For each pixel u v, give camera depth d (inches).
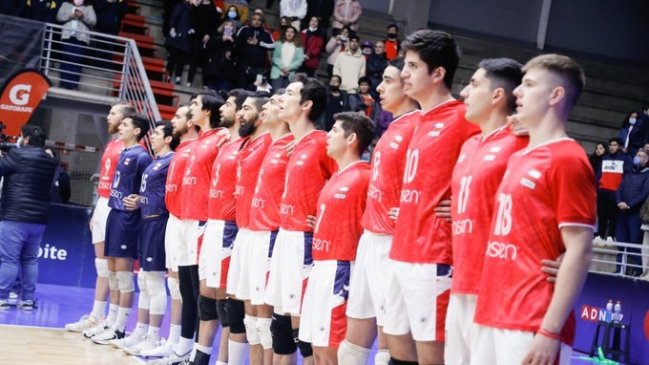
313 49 659.4
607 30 885.8
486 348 148.5
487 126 166.7
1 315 396.8
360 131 222.4
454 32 828.0
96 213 373.1
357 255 205.0
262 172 257.6
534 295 142.9
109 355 329.1
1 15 535.5
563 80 145.6
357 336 203.9
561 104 145.9
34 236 417.4
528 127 148.5
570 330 143.0
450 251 173.5
